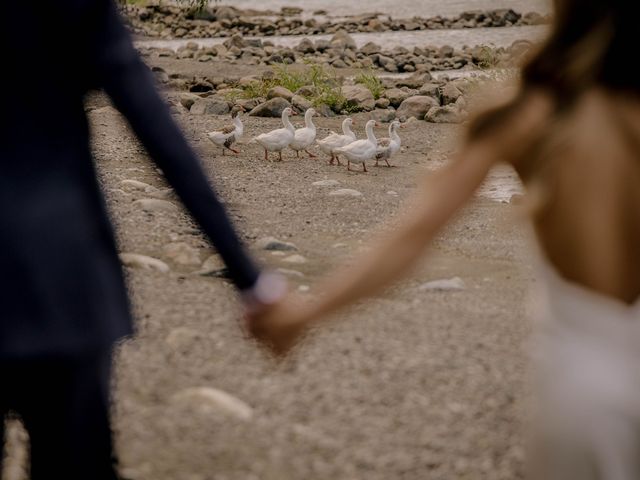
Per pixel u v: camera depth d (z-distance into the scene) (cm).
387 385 566
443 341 640
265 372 572
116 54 303
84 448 314
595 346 276
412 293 767
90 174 315
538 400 287
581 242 277
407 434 514
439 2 5531
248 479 463
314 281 827
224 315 660
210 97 2119
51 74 301
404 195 1260
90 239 309
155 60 2869
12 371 303
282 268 865
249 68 2728
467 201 284
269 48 3241
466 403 549
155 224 968
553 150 278
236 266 313
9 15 294
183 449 485
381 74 2786
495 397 557
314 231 1033
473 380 578
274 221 1072
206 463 475
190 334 613
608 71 282
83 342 303
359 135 1773
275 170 1408
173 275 764
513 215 287
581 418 273
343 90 2083
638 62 282
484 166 283
